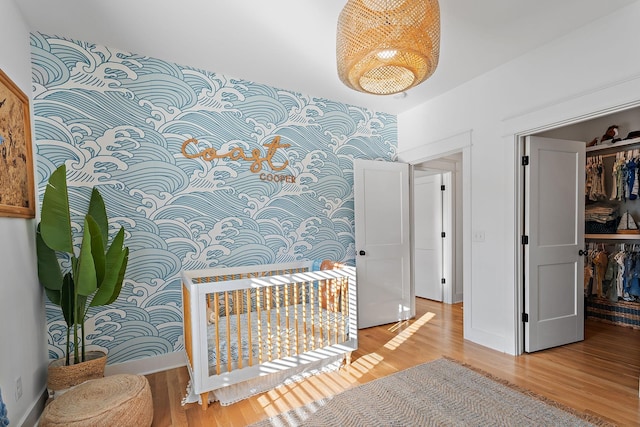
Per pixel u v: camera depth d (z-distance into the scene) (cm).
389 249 372
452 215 454
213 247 286
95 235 199
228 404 209
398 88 172
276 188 320
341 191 361
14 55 192
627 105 204
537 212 277
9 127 179
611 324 357
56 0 191
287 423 187
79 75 236
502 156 279
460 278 462
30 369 193
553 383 222
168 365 263
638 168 333
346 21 146
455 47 249
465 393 212
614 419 181
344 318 260
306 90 327
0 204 162
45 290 221
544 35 235
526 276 274
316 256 344
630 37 202
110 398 170
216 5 199
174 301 268
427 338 319
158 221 263
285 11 205
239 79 299
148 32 227
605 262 363
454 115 324
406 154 387
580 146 301
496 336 285
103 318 243
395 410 195
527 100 260
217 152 288
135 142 255
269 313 225
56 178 197
